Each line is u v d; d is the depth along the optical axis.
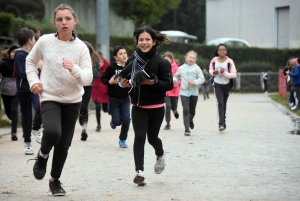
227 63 21.20
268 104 41.12
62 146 10.53
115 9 61.91
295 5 76.81
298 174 12.85
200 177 12.55
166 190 11.18
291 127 23.56
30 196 10.69
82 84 10.30
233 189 11.26
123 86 11.61
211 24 87.50
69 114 10.42
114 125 17.55
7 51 18.70
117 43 58.22
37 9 45.03
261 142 18.55
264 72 72.44
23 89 15.84
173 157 15.44
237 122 26.16
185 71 21.14
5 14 36.25
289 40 77.50
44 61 10.24
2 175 12.91
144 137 11.64
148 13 61.81
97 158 15.36
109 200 10.29
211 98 54.06
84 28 57.47
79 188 11.43
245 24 83.38
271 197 10.50
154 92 11.57
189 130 20.86
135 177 11.56
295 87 32.22
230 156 15.55
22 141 18.83
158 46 11.91
